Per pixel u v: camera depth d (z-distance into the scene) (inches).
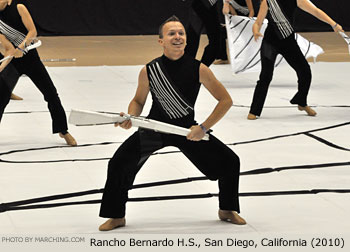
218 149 284.4
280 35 509.7
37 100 596.1
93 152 420.5
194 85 282.2
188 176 363.9
